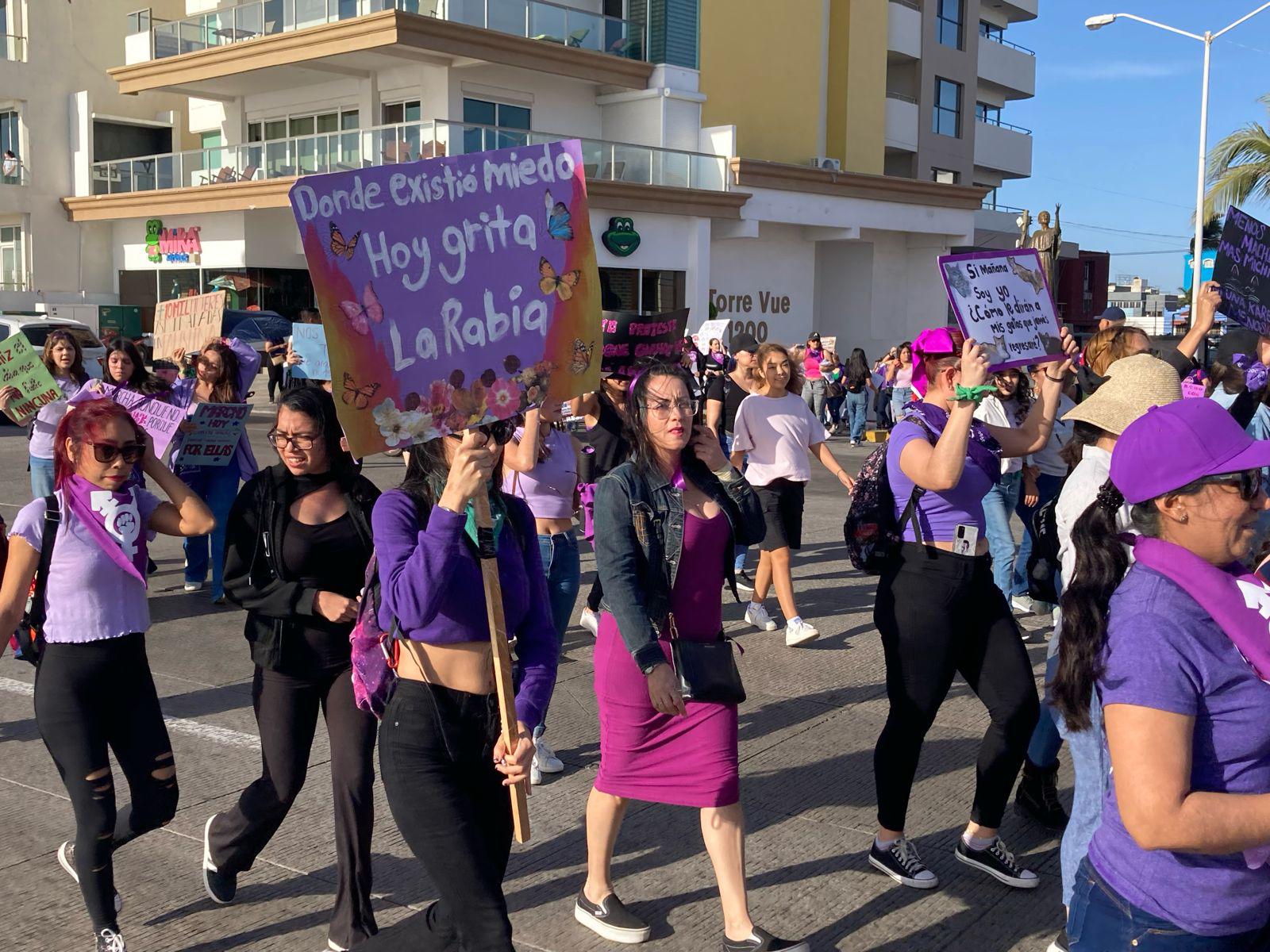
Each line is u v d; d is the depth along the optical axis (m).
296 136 25.11
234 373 8.00
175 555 9.99
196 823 4.60
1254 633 2.03
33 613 3.50
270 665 3.57
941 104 38.69
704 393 11.16
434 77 24.64
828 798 4.91
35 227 29.95
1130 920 2.16
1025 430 4.39
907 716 4.02
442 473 2.99
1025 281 4.43
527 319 3.08
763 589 7.73
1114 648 2.08
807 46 32.72
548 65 24.69
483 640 2.94
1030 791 4.59
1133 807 2.00
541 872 4.21
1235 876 2.10
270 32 25.08
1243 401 5.61
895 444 3.98
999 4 44.16
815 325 33.62
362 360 2.86
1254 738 2.03
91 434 3.47
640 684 3.54
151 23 27.83
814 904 3.98
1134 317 50.97
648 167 25.77
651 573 3.47
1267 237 6.12
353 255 2.85
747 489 3.62
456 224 3.00
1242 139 23.83
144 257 29.16
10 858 4.28
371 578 3.00
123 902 3.94
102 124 30.81
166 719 5.83
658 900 4.00
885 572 4.04
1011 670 3.96
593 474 6.17
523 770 2.83
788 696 6.31
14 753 5.36
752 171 27.58
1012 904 3.99
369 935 3.40
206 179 26.50
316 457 3.59
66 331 8.62
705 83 30.22
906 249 33.75
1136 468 2.14
